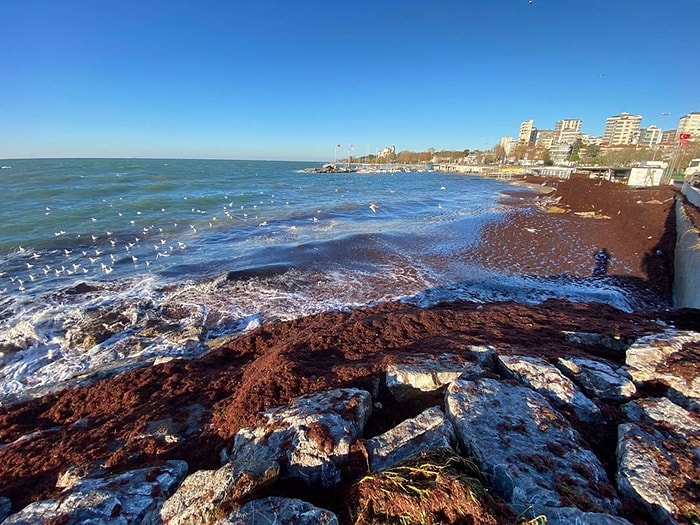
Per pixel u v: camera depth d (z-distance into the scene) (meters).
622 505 3.11
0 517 3.51
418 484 3.01
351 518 2.97
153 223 22.77
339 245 19.17
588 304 10.33
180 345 9.07
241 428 4.48
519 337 7.03
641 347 5.72
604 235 21.86
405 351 6.25
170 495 3.53
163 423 4.93
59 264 15.05
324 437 3.82
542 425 3.96
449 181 74.56
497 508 2.80
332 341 7.11
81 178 48.59
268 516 2.81
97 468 4.07
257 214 27.91
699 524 2.90
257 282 13.59
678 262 14.74
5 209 24.73
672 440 3.86
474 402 4.30
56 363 8.43
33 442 4.68
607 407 4.59
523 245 19.81
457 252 18.47
